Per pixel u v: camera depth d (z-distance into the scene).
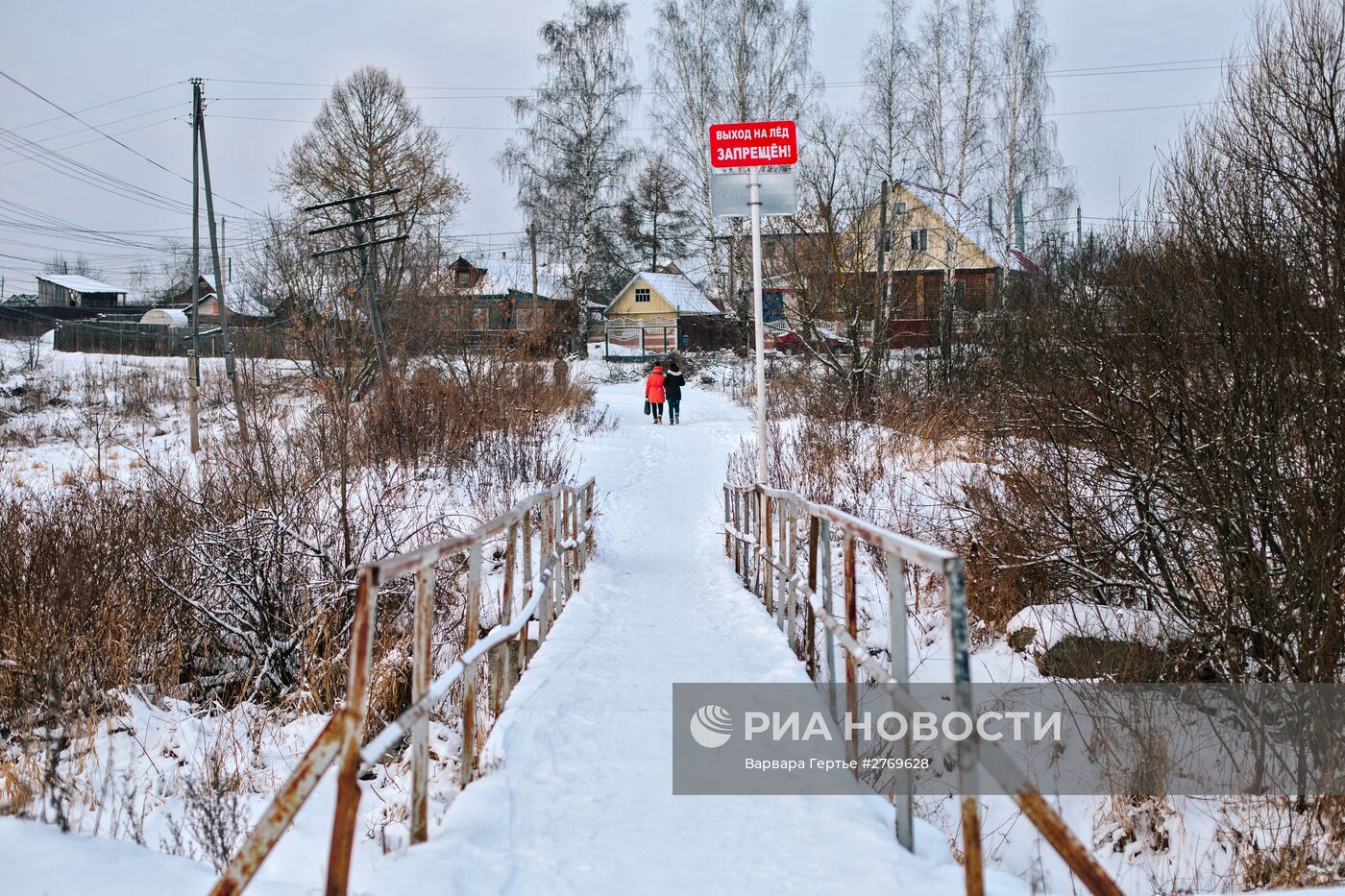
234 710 7.03
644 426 23.86
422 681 3.71
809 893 3.32
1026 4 28.80
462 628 8.19
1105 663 7.45
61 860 3.75
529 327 24.23
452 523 11.15
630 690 5.75
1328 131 6.74
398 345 22.41
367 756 3.03
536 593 6.33
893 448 14.51
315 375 15.94
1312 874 5.37
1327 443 6.43
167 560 8.59
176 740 6.37
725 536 11.58
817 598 5.61
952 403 16.33
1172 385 7.42
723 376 37.25
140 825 4.63
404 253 24.94
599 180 39.22
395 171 35.56
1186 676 7.26
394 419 15.06
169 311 57.75
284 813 2.70
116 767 5.86
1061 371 8.57
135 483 11.08
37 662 6.66
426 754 3.81
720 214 10.02
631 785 4.32
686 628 7.46
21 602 7.37
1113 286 8.38
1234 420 6.85
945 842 3.99
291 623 8.01
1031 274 16.55
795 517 6.88
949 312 19.69
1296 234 6.86
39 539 8.30
